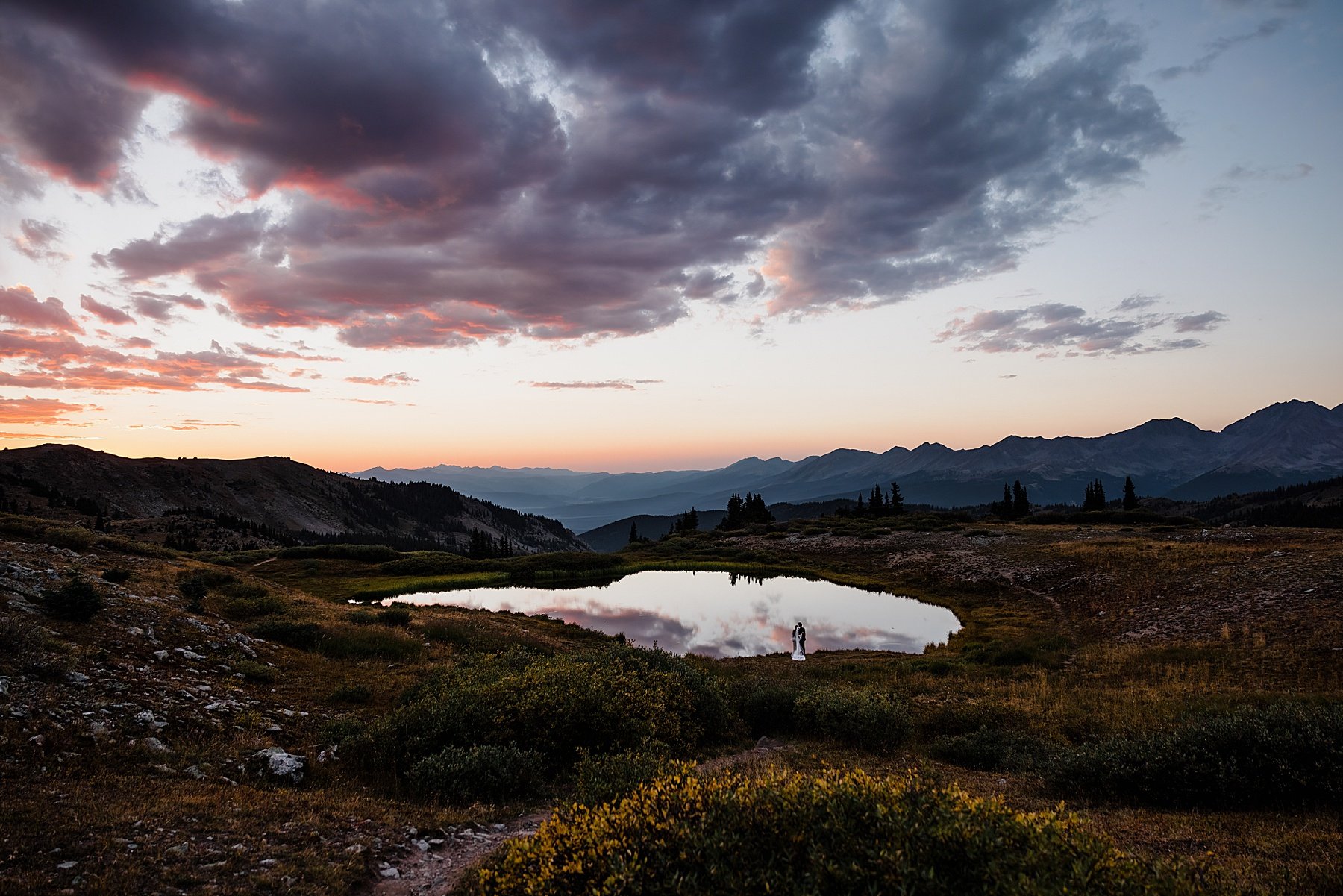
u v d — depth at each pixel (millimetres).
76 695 12797
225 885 7523
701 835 5934
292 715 16453
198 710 14508
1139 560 51406
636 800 6941
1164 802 11859
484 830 10812
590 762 11984
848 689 23328
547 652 31609
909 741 19047
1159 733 14125
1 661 12898
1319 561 37406
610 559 93375
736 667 33344
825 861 5387
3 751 9852
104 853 7688
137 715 12844
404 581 72062
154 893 7047
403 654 26188
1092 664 30109
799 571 83688
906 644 44844
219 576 35656
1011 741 17625
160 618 21344
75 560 27672
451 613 45000
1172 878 5293
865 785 6621
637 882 5422
